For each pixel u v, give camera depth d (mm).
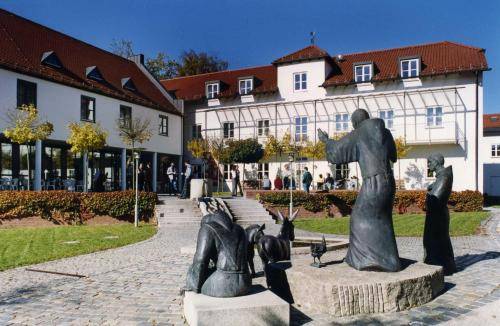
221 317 5109
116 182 33625
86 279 8578
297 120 37469
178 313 6277
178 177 40000
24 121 21453
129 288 7820
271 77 40656
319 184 32656
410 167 33719
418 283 6297
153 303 6820
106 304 6781
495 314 5875
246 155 33688
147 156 37594
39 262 10547
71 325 5793
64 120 27547
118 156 34094
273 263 7367
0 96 23484
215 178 40219
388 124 34375
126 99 32844
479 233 16297
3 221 19312
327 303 5934
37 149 25219
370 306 5957
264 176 37875
